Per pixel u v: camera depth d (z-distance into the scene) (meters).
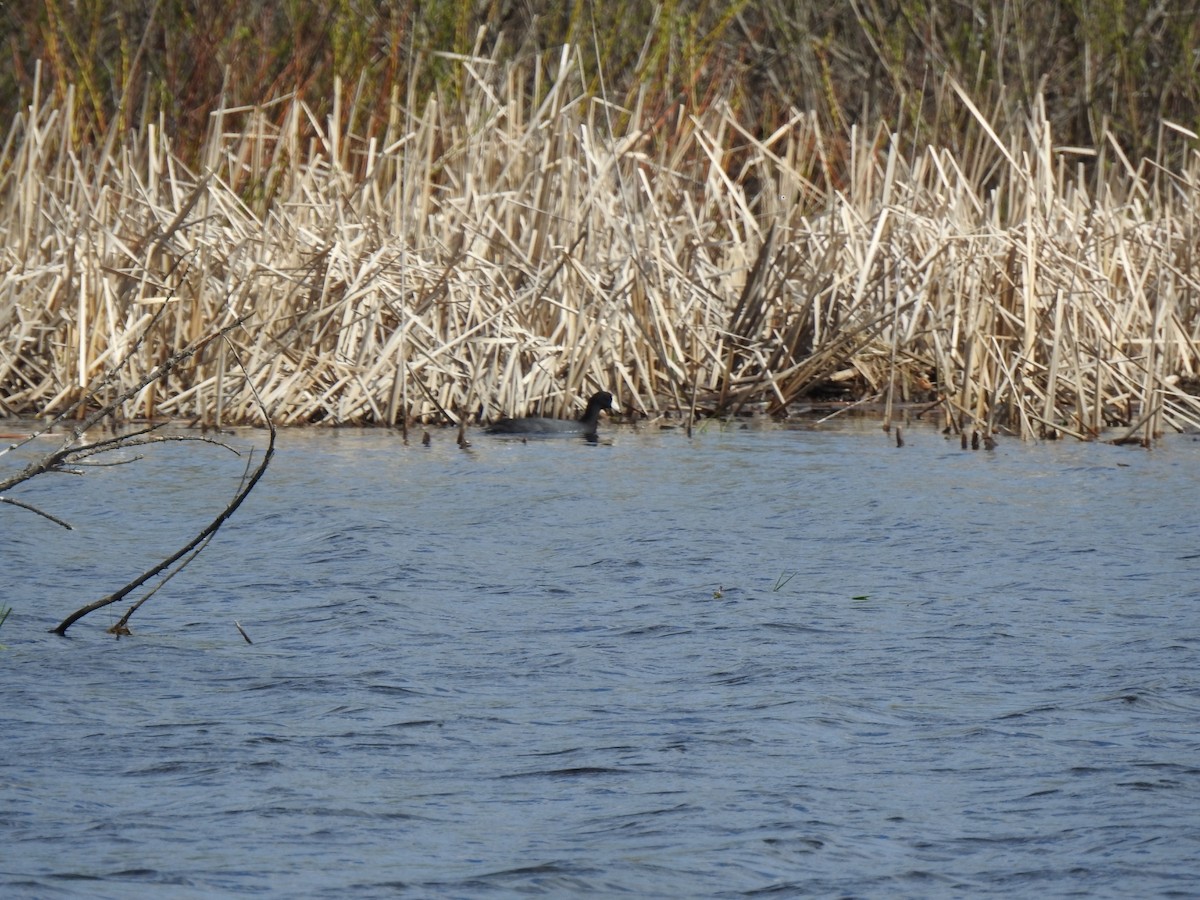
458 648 24.28
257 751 19.48
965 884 15.83
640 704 21.50
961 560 30.58
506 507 35.47
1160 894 15.59
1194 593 27.83
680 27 63.59
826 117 70.50
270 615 26.20
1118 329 49.72
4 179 53.47
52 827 16.97
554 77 65.88
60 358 49.62
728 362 51.56
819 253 53.97
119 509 35.12
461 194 54.44
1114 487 38.19
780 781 18.56
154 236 49.88
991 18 75.31
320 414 49.97
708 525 33.75
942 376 50.50
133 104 62.06
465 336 49.50
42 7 63.84
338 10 62.44
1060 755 19.45
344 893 15.38
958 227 51.72
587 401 50.94
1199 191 54.66
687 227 55.44
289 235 51.59
